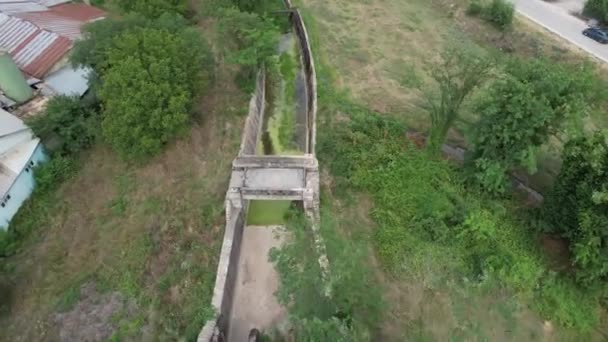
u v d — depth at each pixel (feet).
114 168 102.94
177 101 93.97
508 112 85.46
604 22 150.10
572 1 164.96
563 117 82.74
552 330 79.00
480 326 74.64
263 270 89.25
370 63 134.82
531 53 139.54
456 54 98.68
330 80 127.34
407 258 85.81
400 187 96.99
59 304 82.74
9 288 85.05
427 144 105.40
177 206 93.71
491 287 81.30
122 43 98.94
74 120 105.40
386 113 116.88
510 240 89.71
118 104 93.40
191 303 80.28
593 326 79.77
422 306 79.30
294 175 95.04
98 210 96.73
